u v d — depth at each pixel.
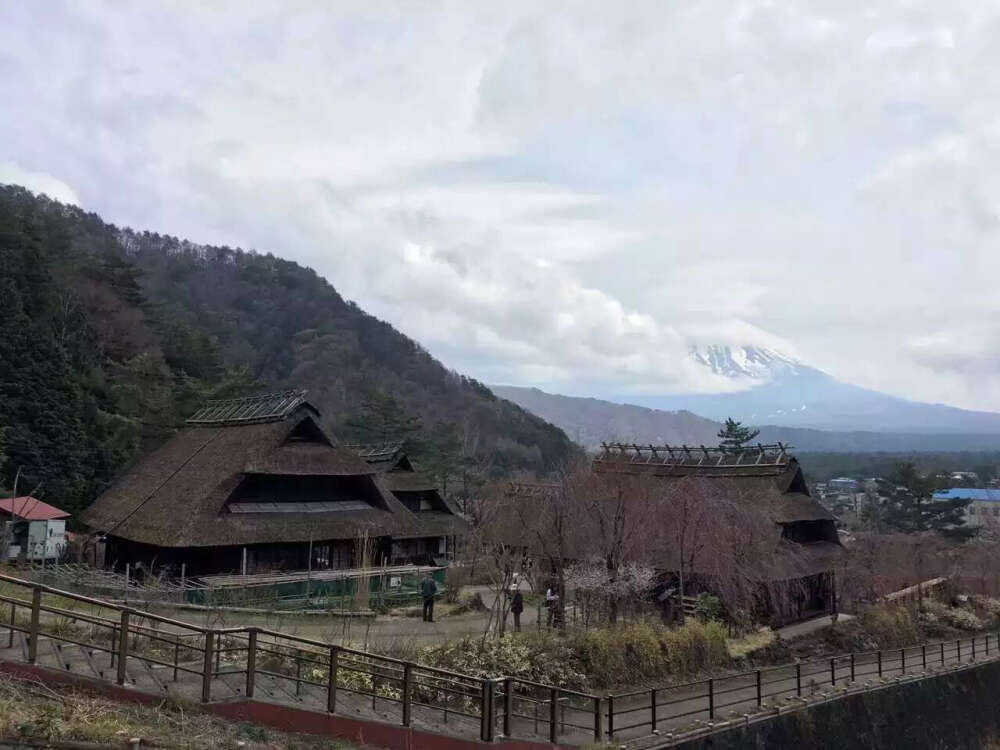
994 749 33.75
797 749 23.86
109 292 77.88
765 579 36.19
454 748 14.84
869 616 42.44
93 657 14.09
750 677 29.45
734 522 34.88
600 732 18.77
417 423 81.06
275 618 26.64
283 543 34.41
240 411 40.06
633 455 48.44
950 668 34.41
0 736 9.62
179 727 11.41
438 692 19.09
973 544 72.50
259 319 144.50
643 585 31.08
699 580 36.28
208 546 31.22
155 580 30.12
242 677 14.63
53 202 139.75
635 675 25.89
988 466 174.38
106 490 43.50
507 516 34.78
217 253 176.38
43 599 22.39
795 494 44.25
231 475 33.75
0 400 48.09
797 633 37.94
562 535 32.28
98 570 33.09
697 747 20.50
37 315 59.09
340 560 36.50
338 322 150.62
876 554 53.25
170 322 89.25
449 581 37.44
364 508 38.03
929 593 53.69
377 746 13.61
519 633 25.44
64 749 9.87
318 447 37.09
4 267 55.94
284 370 129.12
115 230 160.00
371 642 22.00
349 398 120.38
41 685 11.42
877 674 31.83
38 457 47.78
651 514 33.06
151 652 15.76
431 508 51.69
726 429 81.12
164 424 59.34
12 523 35.66
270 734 12.40
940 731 31.17
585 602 31.72
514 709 20.48
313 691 15.70
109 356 72.00
